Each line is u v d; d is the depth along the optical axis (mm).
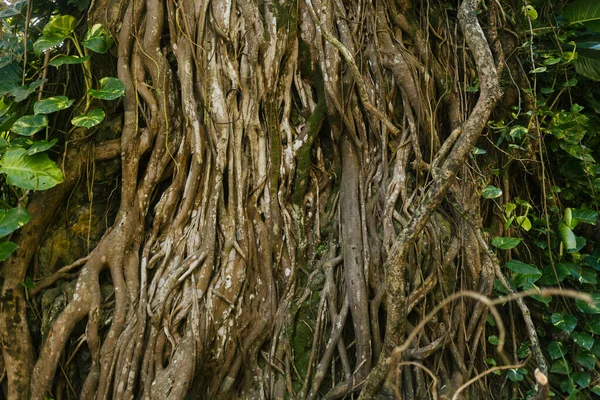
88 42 3500
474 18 3014
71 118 3617
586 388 3730
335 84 3803
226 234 3428
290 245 3670
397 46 3998
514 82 3926
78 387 3295
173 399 2979
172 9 3680
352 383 3213
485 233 3785
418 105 3865
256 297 3490
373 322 3352
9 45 3896
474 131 2627
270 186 3686
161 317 3211
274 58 3799
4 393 3189
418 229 2580
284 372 3346
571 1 4488
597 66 4211
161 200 3504
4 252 3133
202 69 3609
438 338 3352
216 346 3246
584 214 3953
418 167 3732
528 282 3594
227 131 3523
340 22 3949
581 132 4094
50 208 3441
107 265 3373
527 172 4266
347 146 3887
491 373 3604
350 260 3512
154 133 3531
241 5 3773
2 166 3205
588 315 3904
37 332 3352
